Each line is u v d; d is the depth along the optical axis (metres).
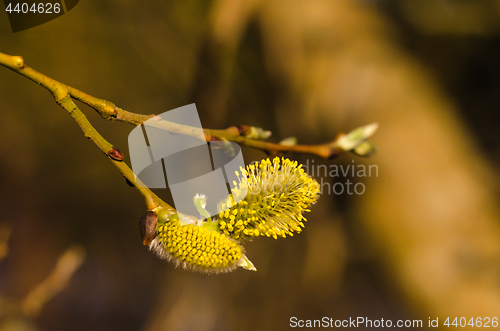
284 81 0.72
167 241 0.39
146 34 0.79
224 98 0.69
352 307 0.73
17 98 0.84
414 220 0.64
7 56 0.38
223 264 0.39
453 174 0.65
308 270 0.78
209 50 0.67
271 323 0.80
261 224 0.39
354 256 0.72
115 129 0.84
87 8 0.78
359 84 0.69
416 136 0.66
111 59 0.81
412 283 0.63
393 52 0.72
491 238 0.61
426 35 0.79
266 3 0.69
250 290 0.84
